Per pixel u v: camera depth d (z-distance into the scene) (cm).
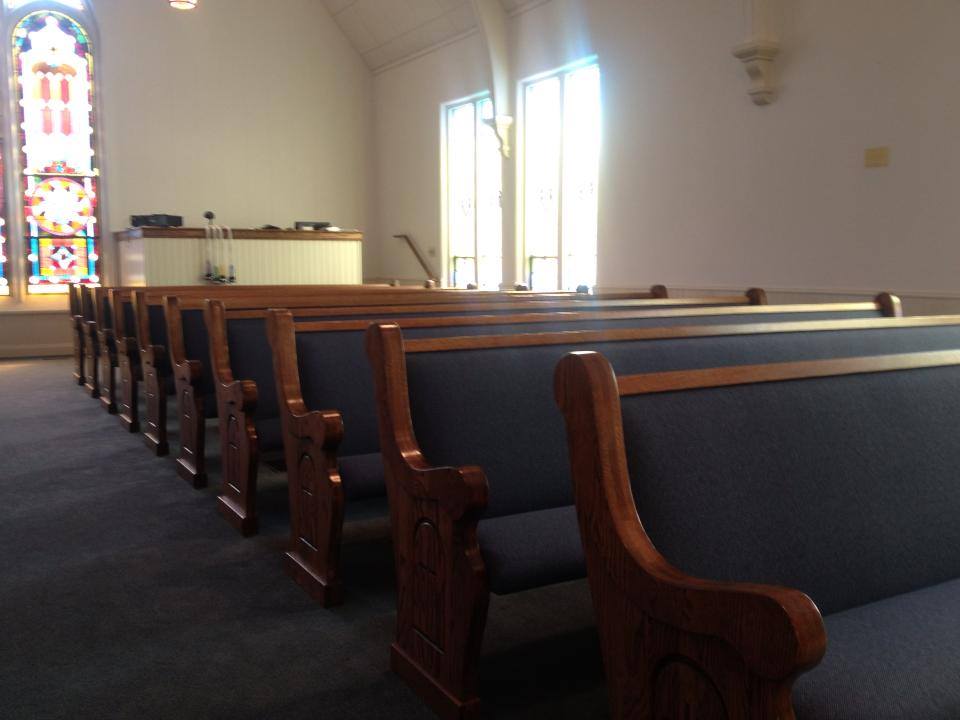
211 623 258
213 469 449
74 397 687
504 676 225
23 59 1004
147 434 504
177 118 1056
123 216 1040
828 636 138
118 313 555
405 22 1049
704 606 117
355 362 297
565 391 141
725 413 150
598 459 136
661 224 730
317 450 269
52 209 1027
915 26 525
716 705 118
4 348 988
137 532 343
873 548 158
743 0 612
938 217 520
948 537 169
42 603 272
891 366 176
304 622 258
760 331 261
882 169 551
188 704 211
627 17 750
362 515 330
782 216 621
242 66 1088
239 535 339
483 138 991
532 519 209
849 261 576
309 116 1134
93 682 221
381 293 549
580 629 255
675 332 251
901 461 167
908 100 532
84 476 433
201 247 941
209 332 358
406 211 1128
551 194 894
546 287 912
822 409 161
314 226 1056
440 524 201
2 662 232
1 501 387
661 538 138
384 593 281
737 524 144
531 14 872
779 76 614
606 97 781
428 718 204
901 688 123
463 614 195
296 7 1115
